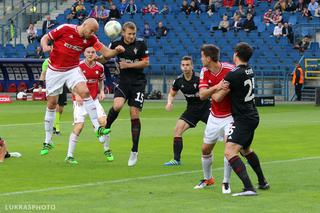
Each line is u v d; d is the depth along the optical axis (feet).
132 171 96.68
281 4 303.89
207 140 82.53
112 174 93.81
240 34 297.74
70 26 102.06
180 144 103.81
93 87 118.01
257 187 82.53
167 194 78.95
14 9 345.51
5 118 189.37
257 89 281.54
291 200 75.36
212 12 314.14
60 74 104.37
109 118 105.19
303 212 69.26
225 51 291.99
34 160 106.83
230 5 318.24
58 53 103.24
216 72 82.84
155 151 119.34
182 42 302.45
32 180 88.58
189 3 325.62
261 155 114.01
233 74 77.10
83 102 104.78
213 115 82.23
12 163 103.65
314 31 293.02
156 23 315.37
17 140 135.33
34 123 173.47
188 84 103.76
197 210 70.13
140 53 102.73
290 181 87.45
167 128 161.27
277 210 70.18
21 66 292.81
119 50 100.99
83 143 130.41
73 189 81.97
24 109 226.99
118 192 80.18
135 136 102.27
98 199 75.82
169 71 292.20
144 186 84.23
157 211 69.56
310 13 299.79
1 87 299.17
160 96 286.87
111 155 106.93
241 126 77.82
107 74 284.61
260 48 290.35
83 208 71.00
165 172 95.76
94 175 92.89
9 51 313.94
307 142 133.28
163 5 327.06
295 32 293.84
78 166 101.24
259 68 281.33
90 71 117.39
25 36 336.70
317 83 278.05
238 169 77.51
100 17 317.01
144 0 331.57
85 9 329.72
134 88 103.14
